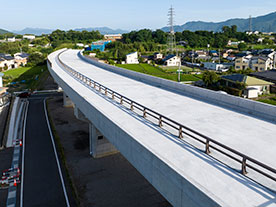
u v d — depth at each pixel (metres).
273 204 5.02
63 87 20.81
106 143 16.28
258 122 10.47
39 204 11.48
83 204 11.38
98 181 13.32
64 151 17.27
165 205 11.23
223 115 11.48
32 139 19.62
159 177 6.89
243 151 7.67
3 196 12.12
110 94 15.58
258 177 6.09
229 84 40.84
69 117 25.69
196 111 12.13
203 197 5.21
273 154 7.46
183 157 7.07
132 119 10.49
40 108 29.64
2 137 19.27
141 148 7.75
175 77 53.66
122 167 14.80
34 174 14.21
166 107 12.84
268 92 39.03
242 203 5.06
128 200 11.65
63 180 13.53
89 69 30.33
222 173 6.25
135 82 20.78
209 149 7.67
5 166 15.25
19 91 41.59
